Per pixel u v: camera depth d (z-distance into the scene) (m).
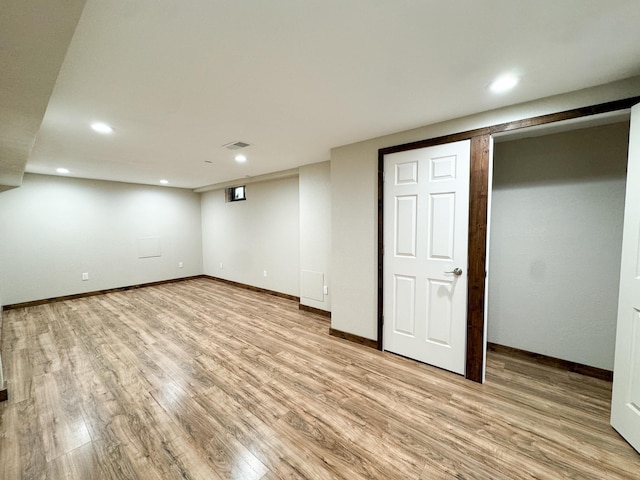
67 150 3.19
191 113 2.19
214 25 1.22
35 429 1.80
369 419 1.89
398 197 2.73
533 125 2.05
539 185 2.57
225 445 1.67
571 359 2.48
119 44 1.34
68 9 0.94
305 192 4.20
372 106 2.12
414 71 1.64
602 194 2.30
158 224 6.13
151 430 1.79
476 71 1.64
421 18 1.20
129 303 4.72
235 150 3.31
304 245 4.26
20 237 4.46
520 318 2.72
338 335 3.28
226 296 5.20
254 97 1.94
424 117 2.34
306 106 2.11
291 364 2.64
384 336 2.91
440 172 2.46
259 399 2.11
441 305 2.51
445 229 2.46
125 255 5.64
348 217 3.13
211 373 2.48
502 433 1.75
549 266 2.55
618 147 2.22
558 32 1.29
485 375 2.43
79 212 5.04
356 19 1.20
